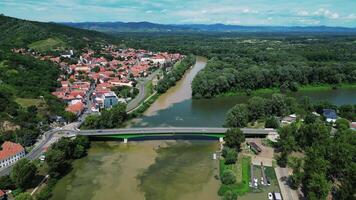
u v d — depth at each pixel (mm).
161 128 185375
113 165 151500
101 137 182500
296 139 163250
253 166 146500
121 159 158250
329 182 123500
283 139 159375
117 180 137000
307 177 122188
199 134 179375
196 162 153625
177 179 137375
